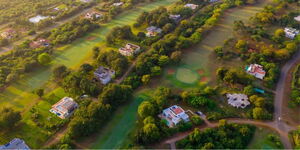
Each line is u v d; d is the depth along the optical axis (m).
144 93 126.88
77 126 98.94
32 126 109.12
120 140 102.25
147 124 100.19
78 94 125.44
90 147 99.12
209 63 148.62
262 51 150.38
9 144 95.75
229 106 116.31
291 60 147.62
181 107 116.94
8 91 131.25
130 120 111.38
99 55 149.88
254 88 125.19
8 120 103.81
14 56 157.38
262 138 100.06
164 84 132.88
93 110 105.31
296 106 115.06
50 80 138.50
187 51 160.75
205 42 169.75
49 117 112.75
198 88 129.00
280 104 116.75
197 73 140.75
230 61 148.12
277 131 103.06
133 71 141.50
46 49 164.12
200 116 111.38
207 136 97.62
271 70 131.38
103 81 131.50
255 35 167.25
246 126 103.50
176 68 145.50
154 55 148.75
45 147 98.50
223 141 94.31
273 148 95.94
